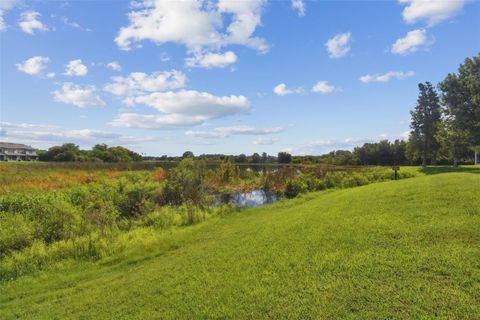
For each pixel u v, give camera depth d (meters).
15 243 9.16
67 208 12.14
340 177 23.47
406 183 12.98
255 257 6.20
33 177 25.28
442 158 48.25
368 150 62.56
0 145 87.75
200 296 4.82
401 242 5.80
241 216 13.13
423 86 40.03
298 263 5.51
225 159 32.88
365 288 4.35
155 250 8.58
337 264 5.22
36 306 5.57
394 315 3.69
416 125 40.47
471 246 5.21
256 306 4.30
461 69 30.81
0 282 7.15
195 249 7.90
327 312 3.92
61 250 8.81
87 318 4.69
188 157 27.25
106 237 9.77
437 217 6.98
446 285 4.16
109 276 6.88
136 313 4.60
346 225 7.38
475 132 27.91
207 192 19.78
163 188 17.39
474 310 3.59
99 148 72.38
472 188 9.57
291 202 15.41
